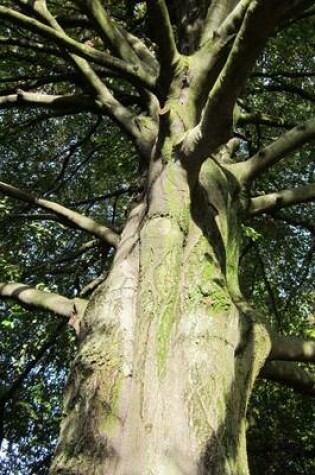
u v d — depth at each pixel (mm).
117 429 2963
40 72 8047
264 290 8969
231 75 3094
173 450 2812
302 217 8609
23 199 4773
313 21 6676
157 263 3543
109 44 4719
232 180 4320
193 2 5375
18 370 8023
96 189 9352
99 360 3238
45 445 8250
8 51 6852
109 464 2830
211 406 3049
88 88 5238
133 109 7875
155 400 2988
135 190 4457
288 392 8539
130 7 7520
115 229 4949
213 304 3480
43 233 6582
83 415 3080
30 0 4777
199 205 3980
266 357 3602
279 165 8609
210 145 3582
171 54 4059
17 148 9070
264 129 8633
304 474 8203
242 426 3207
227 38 4117
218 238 3898
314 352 3867
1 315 7457
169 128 3949
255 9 2797
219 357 3268
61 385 8328
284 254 9008
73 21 6551
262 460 8156
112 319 3408
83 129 9305
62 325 7504
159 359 3156
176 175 3820
